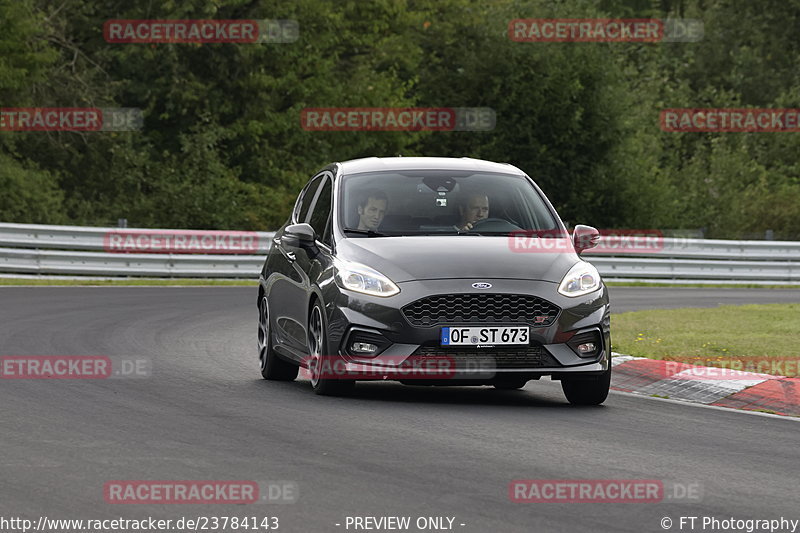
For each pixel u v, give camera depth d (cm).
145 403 3488
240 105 15175
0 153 13100
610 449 2922
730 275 11831
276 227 13500
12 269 9050
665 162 19638
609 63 17300
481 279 3559
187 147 13688
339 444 2895
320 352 3688
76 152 13838
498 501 2336
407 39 17962
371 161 4184
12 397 3531
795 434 3225
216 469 2589
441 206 3919
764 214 16600
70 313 6294
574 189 17088
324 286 3684
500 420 3319
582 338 3594
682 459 2820
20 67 13012
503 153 17100
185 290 8431
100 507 2255
